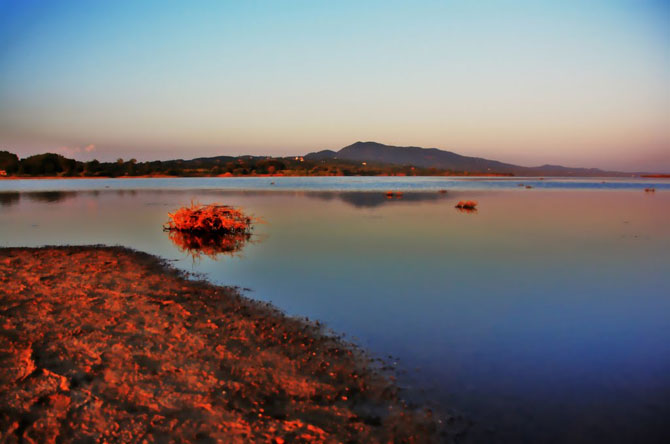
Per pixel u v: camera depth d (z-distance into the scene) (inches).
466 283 472.1
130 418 202.7
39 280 435.2
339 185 3585.1
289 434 195.5
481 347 303.9
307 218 1080.2
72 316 329.7
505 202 1674.5
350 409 219.5
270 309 375.9
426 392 240.4
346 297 418.3
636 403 233.3
